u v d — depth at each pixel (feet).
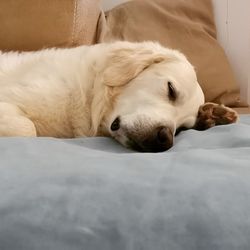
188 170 2.66
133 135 4.29
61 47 6.31
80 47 5.56
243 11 8.82
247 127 4.40
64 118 4.78
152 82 4.82
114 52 5.16
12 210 2.17
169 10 8.29
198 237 2.10
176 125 4.90
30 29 6.23
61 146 3.34
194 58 7.96
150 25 7.92
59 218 2.14
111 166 2.70
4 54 5.64
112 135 4.48
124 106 4.72
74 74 4.92
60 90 4.70
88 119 4.91
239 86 8.87
